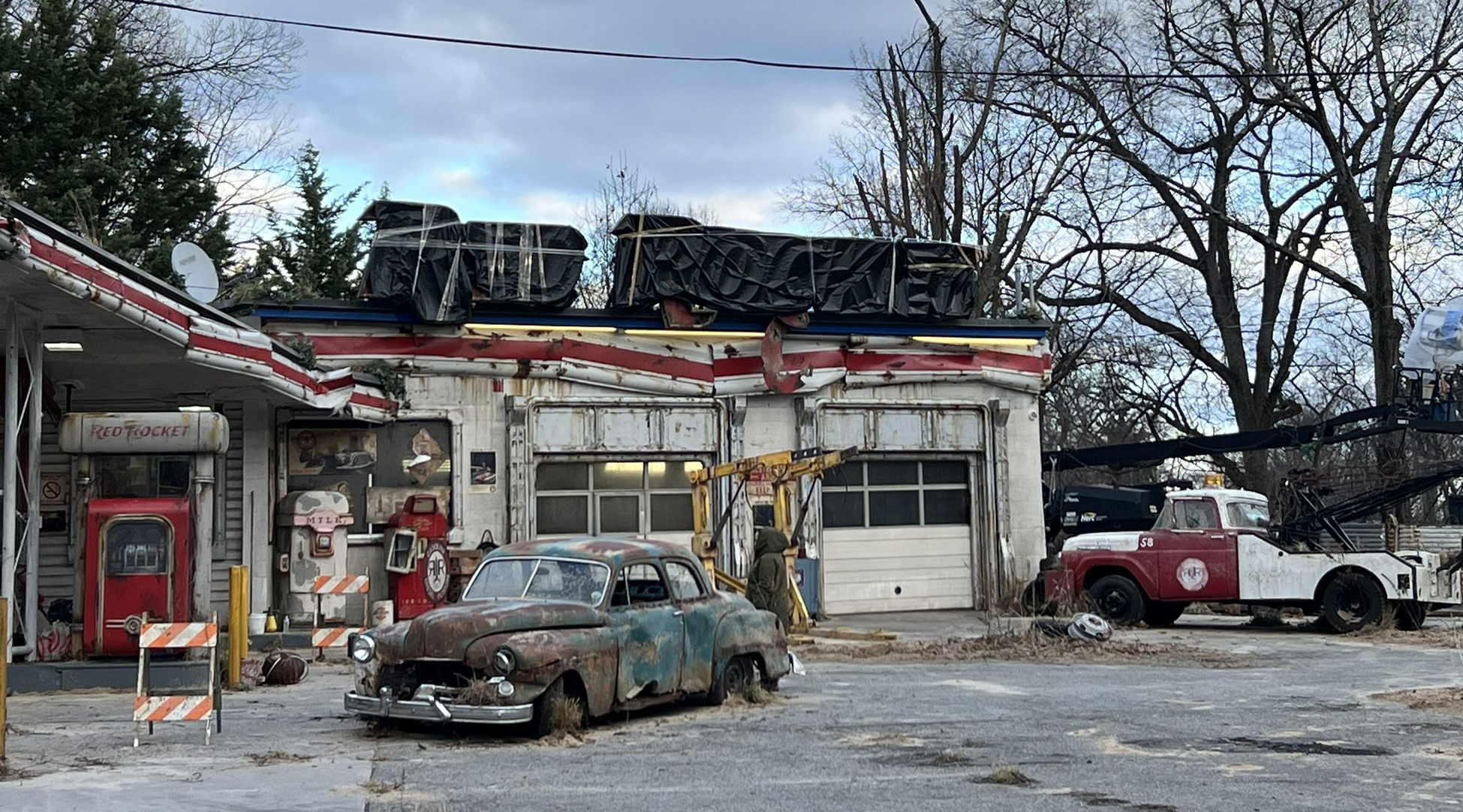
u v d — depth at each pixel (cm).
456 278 2336
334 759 1017
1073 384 5153
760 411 2570
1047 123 4156
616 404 2459
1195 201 4159
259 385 1978
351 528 2305
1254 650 1995
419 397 2348
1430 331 2652
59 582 2133
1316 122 3872
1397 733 1171
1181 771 991
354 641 1138
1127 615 2417
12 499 1470
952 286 2669
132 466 2180
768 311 2520
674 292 2459
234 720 1248
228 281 3512
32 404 1553
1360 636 2223
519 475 2381
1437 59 3691
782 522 2183
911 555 2683
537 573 1219
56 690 1468
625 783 938
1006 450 2722
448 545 2302
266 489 2225
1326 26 3862
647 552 1266
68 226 2912
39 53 3091
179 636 1120
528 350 2395
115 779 931
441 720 1080
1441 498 4506
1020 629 2253
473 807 851
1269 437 2886
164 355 1786
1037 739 1138
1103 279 4297
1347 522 2589
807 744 1107
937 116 3784
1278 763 1022
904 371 2641
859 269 2608
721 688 1323
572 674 1143
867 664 1775
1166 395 4688
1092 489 3120
